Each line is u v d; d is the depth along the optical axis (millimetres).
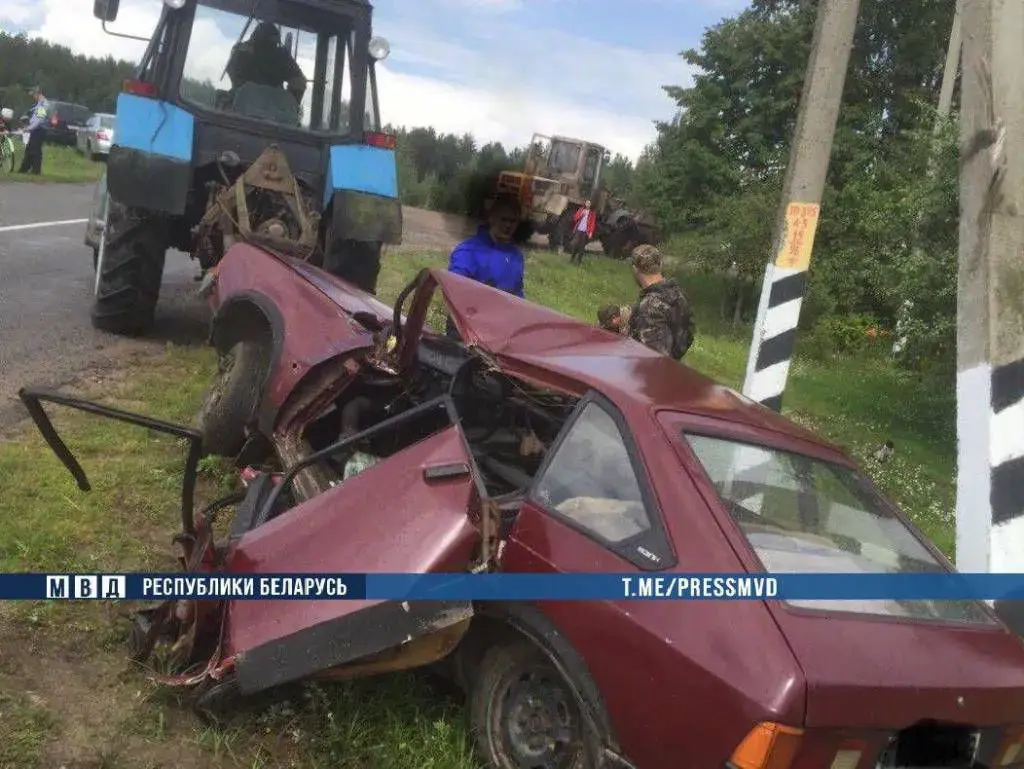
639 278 6129
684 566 3104
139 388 6898
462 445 3562
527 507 3529
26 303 9188
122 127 7930
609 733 3070
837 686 2793
